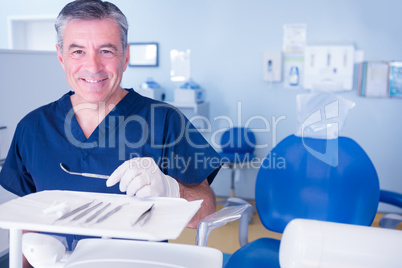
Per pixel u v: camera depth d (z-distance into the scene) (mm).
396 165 3613
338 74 3562
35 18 4148
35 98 1956
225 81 3887
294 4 3656
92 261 550
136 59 4039
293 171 1619
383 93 3521
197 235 848
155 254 574
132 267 537
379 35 3537
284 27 3693
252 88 3840
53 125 1086
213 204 1055
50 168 1062
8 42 4273
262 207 1650
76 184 1045
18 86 1855
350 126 3662
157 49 3973
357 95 3619
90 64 946
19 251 564
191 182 1104
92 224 562
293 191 1618
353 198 1559
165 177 787
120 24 971
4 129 1792
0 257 1696
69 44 950
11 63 1812
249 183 3910
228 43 3828
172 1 3887
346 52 3521
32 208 619
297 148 1622
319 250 425
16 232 559
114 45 962
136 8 3971
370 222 1547
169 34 3938
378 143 3625
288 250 445
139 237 529
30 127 1092
